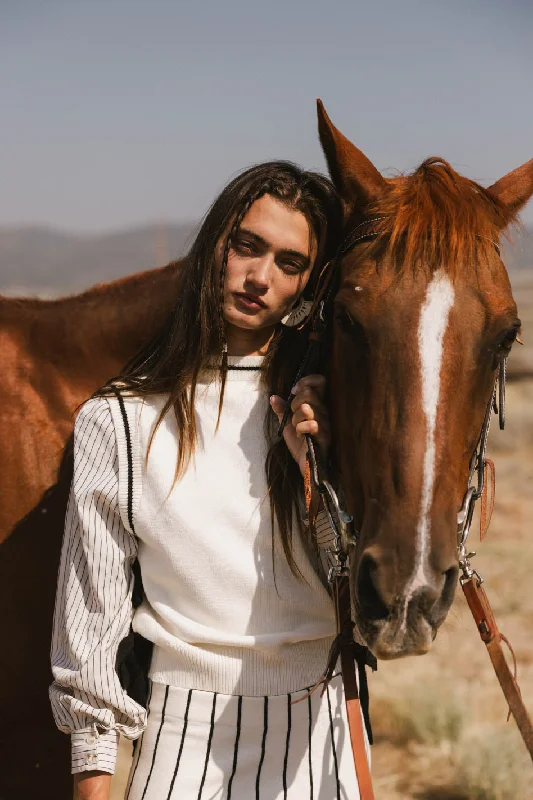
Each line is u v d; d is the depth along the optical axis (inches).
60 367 98.3
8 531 95.0
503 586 265.3
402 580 66.4
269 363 79.7
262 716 74.5
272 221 76.6
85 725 74.1
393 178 84.2
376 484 70.1
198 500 75.2
